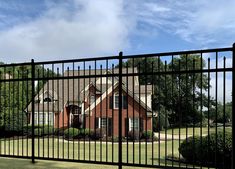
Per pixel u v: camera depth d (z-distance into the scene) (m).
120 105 6.63
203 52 5.98
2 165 7.39
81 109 26.14
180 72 6.17
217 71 5.88
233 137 5.68
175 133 26.41
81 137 21.06
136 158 10.80
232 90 5.73
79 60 7.21
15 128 19.69
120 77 6.68
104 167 7.19
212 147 8.80
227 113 24.06
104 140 20.17
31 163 7.69
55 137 22.02
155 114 25.91
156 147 15.69
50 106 27.48
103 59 6.91
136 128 23.12
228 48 5.78
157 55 6.38
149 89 25.92
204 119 30.80
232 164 5.68
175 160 10.04
